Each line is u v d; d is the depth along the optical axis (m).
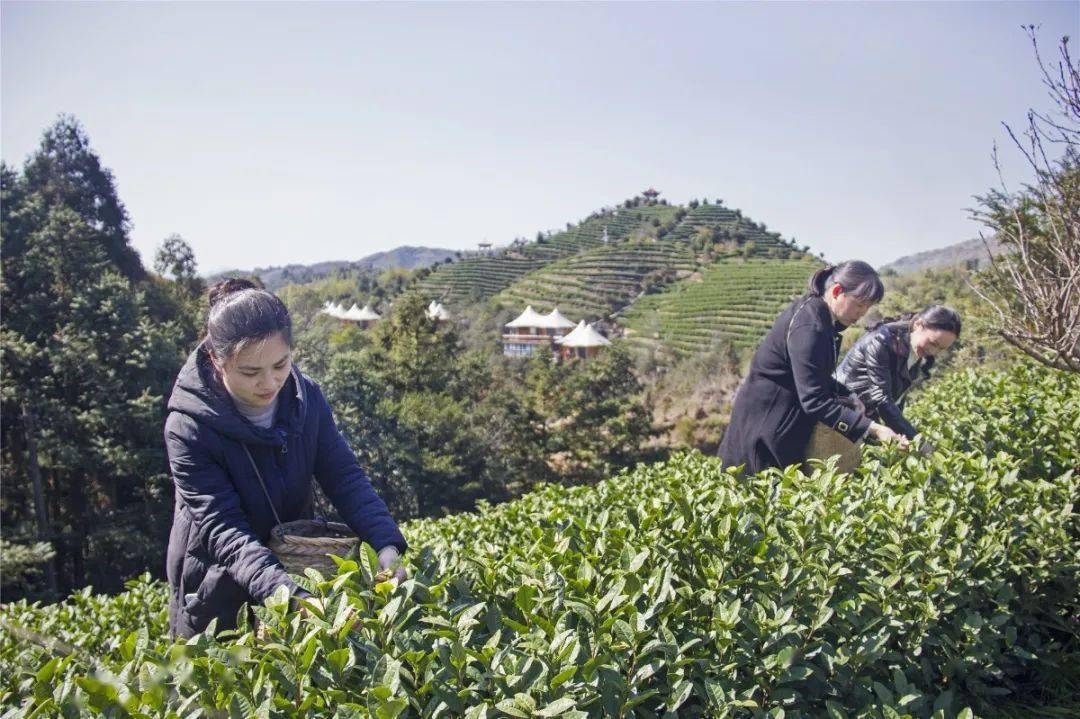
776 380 3.75
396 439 29.27
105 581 26.08
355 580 1.92
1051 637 3.06
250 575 2.00
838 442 3.66
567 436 34.91
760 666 1.93
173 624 2.40
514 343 80.88
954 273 25.08
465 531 3.98
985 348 12.37
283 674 1.52
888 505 2.70
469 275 125.06
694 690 1.85
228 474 2.24
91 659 2.79
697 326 80.00
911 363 4.30
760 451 3.80
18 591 22.94
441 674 1.56
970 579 2.56
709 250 121.12
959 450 3.76
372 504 2.39
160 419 25.47
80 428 25.31
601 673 1.65
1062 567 2.86
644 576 2.17
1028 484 3.09
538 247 143.12
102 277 27.66
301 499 2.42
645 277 110.00
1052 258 4.59
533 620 1.79
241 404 2.21
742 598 2.15
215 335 2.01
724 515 2.45
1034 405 4.08
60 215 28.42
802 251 122.06
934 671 2.58
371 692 1.37
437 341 35.47
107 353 25.81
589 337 71.88
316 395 2.42
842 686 2.12
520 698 1.46
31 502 27.61
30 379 25.47
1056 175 4.05
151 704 1.44
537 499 4.28
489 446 32.81
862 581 2.36
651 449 37.66
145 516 25.72
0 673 2.51
